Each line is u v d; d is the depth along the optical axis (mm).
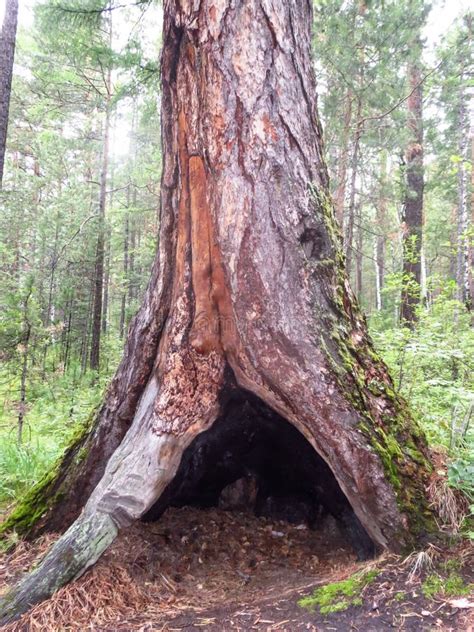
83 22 9102
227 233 2928
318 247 3066
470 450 3398
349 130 11227
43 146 18000
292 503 4227
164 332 3338
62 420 7910
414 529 2689
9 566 3207
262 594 2912
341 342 2959
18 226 17031
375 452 2766
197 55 2959
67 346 14680
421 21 9695
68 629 2514
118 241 20109
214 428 3658
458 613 2186
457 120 16219
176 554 3418
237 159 2926
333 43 9656
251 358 2943
